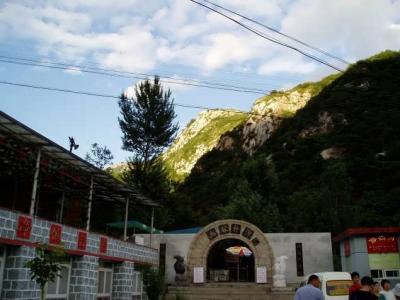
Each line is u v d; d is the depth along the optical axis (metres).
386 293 10.63
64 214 24.58
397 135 61.47
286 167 66.25
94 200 23.98
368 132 64.69
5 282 12.61
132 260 21.98
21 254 12.84
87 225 18.06
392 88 72.75
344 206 37.66
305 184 56.62
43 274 10.91
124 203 24.58
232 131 106.94
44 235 14.20
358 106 72.88
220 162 92.50
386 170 53.38
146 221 34.97
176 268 26.25
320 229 37.25
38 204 22.38
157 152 39.47
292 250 27.42
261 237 26.38
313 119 77.25
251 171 49.72
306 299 9.28
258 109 117.25
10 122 12.70
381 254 19.03
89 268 17.16
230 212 37.66
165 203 37.78
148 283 23.28
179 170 148.88
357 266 19.08
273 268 25.67
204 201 65.88
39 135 13.86
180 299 22.59
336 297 15.16
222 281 28.20
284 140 77.44
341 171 43.03
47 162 16.94
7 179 19.98
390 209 44.84
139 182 36.66
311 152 66.81
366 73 81.31
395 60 81.50
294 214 41.34
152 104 39.25
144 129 38.78
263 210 38.41
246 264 32.94
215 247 34.62
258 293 23.80
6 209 12.39
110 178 19.23
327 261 26.95
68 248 15.69
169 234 28.77
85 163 17.08
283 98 117.50
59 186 20.58
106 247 18.92
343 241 22.41
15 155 16.14
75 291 16.38
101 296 19.30
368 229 19.22
